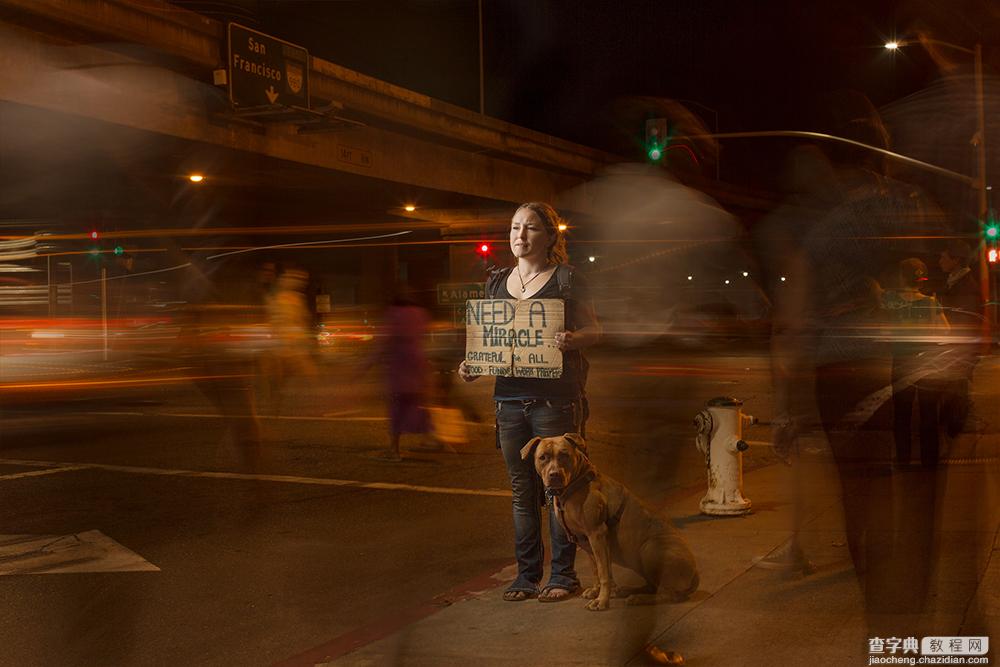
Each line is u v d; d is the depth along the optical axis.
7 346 48.81
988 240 24.95
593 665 4.10
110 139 28.14
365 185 38.72
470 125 39.50
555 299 5.17
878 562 3.92
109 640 5.07
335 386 21.94
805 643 4.22
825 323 4.00
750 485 8.30
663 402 16.81
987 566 5.16
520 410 5.27
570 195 50.22
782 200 4.09
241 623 5.34
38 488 9.50
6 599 5.82
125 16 24.27
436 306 43.56
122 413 16.66
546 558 6.37
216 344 11.88
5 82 22.86
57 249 52.78
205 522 7.93
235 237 53.53
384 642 4.58
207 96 28.58
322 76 31.11
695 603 4.89
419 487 9.45
